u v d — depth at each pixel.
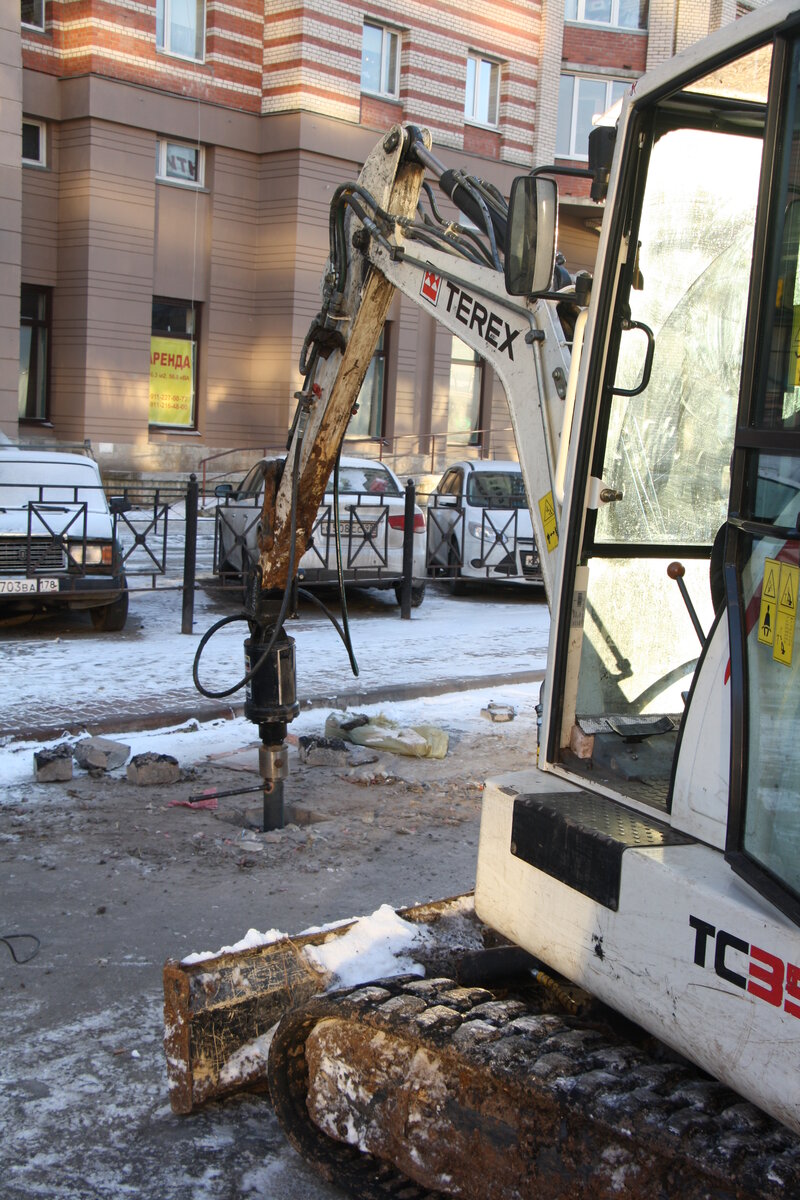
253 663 6.00
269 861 5.80
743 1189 2.30
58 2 21.64
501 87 27.05
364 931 3.71
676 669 3.58
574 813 2.90
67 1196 3.21
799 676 2.31
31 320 22.50
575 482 3.28
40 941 4.83
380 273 4.88
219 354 24.08
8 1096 3.69
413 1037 2.96
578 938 2.79
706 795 2.66
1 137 19.77
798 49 2.33
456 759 7.85
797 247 2.33
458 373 27.72
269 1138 3.52
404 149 4.75
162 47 22.62
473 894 4.08
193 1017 3.42
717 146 3.38
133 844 5.98
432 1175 2.96
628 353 3.48
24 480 12.11
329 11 23.31
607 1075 2.69
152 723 8.27
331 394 5.20
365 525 13.38
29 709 8.41
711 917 2.41
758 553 2.46
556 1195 2.68
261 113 23.77
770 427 2.40
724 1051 2.37
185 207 23.31
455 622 13.41
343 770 7.51
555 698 3.30
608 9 28.17
